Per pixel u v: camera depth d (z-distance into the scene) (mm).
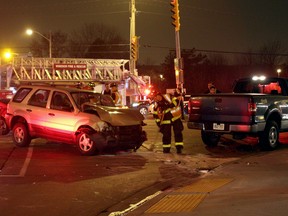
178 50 24156
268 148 13008
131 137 12539
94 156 12148
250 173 9359
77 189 8578
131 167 10742
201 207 6820
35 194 8164
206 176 9281
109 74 38188
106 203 7660
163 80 76688
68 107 12609
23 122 13516
